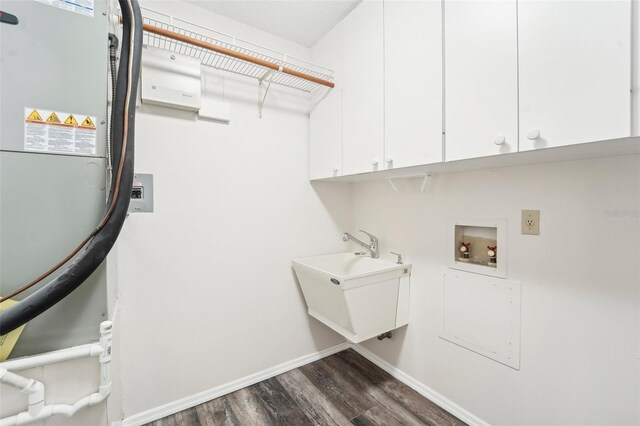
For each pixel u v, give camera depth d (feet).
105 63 2.76
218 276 5.69
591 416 3.66
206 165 5.51
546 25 2.86
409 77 4.34
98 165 2.74
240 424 4.96
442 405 5.36
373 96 5.00
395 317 5.91
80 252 2.60
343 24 5.70
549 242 4.03
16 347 2.46
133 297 4.85
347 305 5.22
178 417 5.13
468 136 3.59
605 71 2.50
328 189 7.27
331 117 6.06
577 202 3.77
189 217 5.35
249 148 6.02
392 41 4.62
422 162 4.17
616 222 3.47
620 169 3.43
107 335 2.65
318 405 5.44
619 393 3.45
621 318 3.43
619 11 2.41
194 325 5.44
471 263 5.00
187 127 5.30
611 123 2.48
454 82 3.73
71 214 2.64
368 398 5.65
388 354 6.57
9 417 2.29
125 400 4.82
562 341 3.90
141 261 4.91
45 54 2.52
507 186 4.48
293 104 6.64
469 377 4.99
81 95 2.66
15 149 2.44
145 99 4.73
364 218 7.31
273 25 6.05
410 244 6.10
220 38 5.66
